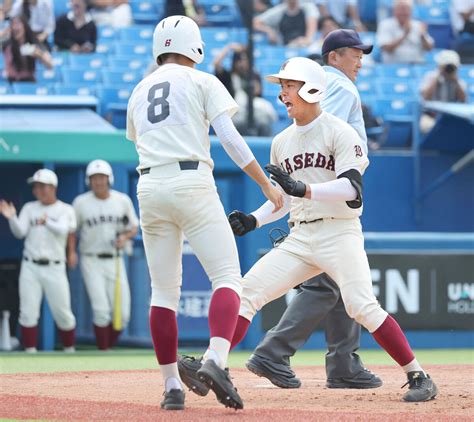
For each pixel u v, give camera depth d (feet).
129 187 101.96
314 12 143.23
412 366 45.50
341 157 44.75
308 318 52.26
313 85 45.06
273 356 52.54
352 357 52.90
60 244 94.07
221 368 38.60
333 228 45.75
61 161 93.61
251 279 46.50
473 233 111.96
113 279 95.81
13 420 37.83
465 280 99.35
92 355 90.43
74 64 130.82
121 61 132.77
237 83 119.24
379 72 140.46
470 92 142.20
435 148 112.27
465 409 42.37
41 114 103.86
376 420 37.24
